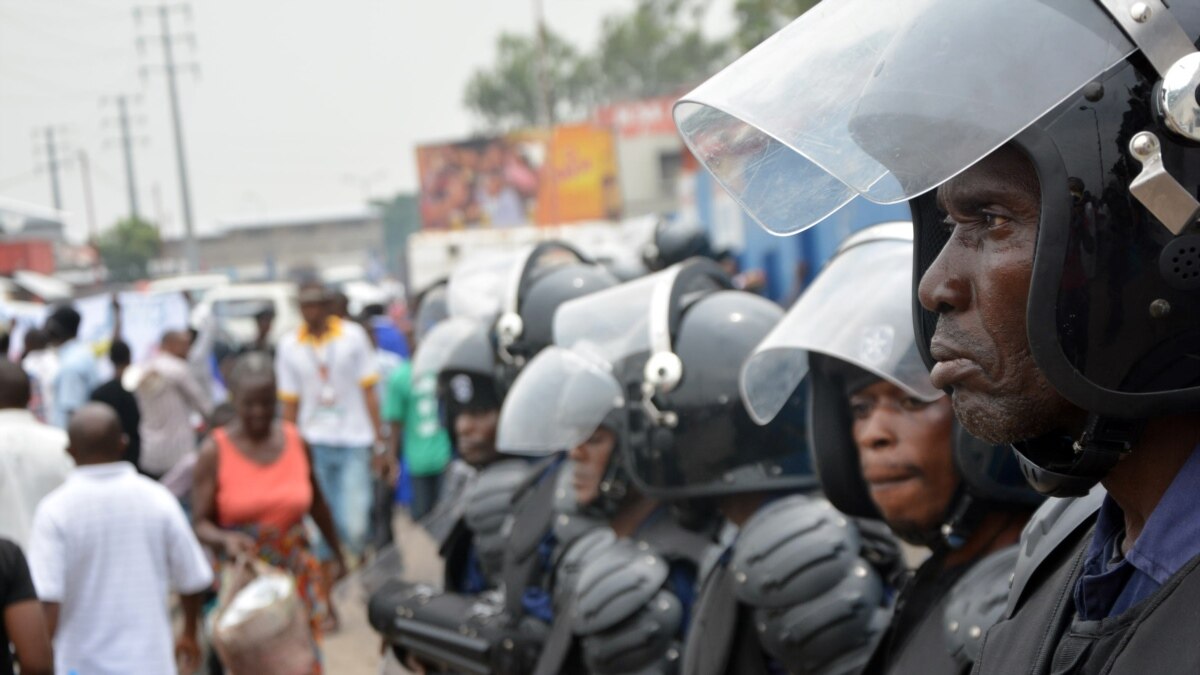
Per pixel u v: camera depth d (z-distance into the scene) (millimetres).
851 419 2152
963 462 1890
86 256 50719
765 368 2264
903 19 1111
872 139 1054
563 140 34031
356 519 7133
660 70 48312
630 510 2949
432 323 5758
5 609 3303
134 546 4281
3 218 44438
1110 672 1021
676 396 2686
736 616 2416
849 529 2270
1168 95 982
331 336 7168
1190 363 1038
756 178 1273
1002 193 1064
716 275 2951
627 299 2857
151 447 7695
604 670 2693
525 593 3250
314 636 3953
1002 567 1827
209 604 5496
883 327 1968
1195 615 981
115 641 4215
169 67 39688
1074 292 1027
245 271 66188
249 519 4871
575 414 2826
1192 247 1011
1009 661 1241
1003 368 1083
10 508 4848
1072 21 1026
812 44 1159
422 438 7289
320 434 7180
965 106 1024
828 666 2172
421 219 36438
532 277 3898
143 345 12781
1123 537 1179
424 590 3580
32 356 10531
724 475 2654
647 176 33594
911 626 1966
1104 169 1018
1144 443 1099
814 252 13266
